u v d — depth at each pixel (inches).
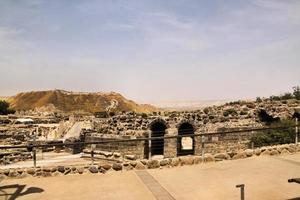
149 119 1514.5
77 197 480.7
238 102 1798.7
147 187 522.3
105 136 1454.2
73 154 1583.4
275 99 1887.3
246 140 1433.3
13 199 470.6
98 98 6752.0
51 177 586.9
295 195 472.1
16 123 2576.3
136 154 1392.7
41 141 1781.5
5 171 579.5
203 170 620.1
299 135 1091.9
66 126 2480.3
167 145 1498.5
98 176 590.9
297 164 657.0
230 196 473.7
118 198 475.5
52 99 6476.4
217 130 1465.3
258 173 592.7
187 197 474.6
